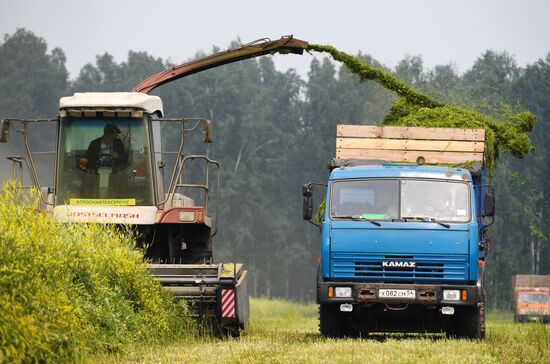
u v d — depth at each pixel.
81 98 47.62
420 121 53.59
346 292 42.81
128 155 47.59
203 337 41.84
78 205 47.41
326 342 39.84
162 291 41.88
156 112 49.34
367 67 60.16
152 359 31.70
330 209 43.69
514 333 56.78
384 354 33.16
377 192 43.66
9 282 28.03
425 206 43.38
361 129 48.81
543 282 142.12
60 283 32.53
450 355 33.28
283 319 83.75
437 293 42.47
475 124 52.78
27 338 27.27
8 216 32.31
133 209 47.19
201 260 50.47
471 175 46.28
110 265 38.41
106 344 33.72
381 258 43.00
